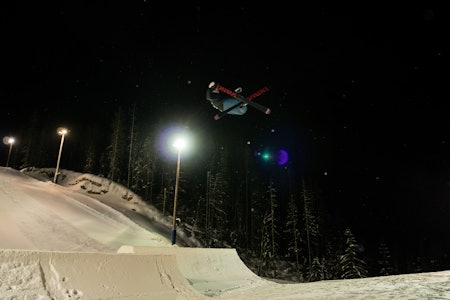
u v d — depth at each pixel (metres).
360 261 30.83
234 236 42.22
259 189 48.22
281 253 44.91
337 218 46.62
